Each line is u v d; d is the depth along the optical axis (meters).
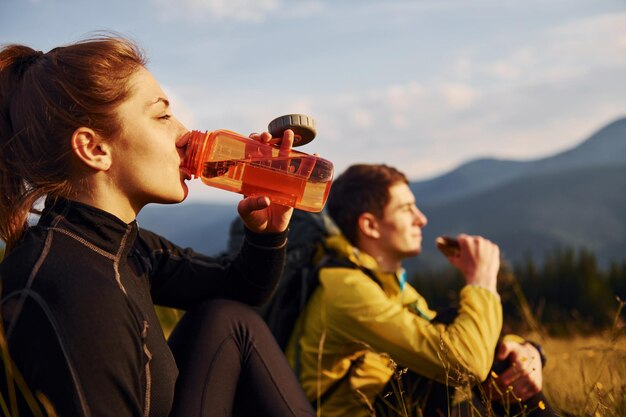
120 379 1.48
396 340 2.60
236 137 1.99
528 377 2.47
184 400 1.90
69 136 1.71
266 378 2.06
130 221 1.81
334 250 2.96
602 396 2.16
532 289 57.81
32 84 1.74
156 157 1.79
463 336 2.48
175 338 2.09
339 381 2.75
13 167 1.76
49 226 1.63
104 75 1.73
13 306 1.46
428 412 2.52
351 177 3.28
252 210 2.08
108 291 1.54
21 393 1.47
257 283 2.27
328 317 2.77
